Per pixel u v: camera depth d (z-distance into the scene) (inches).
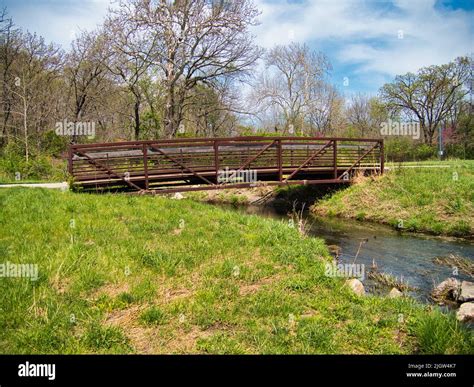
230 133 1535.4
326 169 639.8
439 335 158.1
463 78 1423.5
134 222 323.3
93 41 990.4
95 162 478.6
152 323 169.6
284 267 246.4
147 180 490.0
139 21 812.6
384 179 631.2
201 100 1055.0
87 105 1092.5
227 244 284.0
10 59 989.8
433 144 1456.7
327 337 157.0
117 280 210.2
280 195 753.6
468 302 218.2
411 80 1530.5
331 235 450.3
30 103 870.4
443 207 495.2
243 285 217.0
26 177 641.6
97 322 165.6
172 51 853.2
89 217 321.7
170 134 893.8
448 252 362.6
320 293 210.1
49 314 169.8
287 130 1499.8
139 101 1010.1
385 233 459.2
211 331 165.2
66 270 214.1
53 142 935.0
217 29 855.7
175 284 211.8
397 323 175.6
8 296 180.5
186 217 358.3
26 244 247.6
